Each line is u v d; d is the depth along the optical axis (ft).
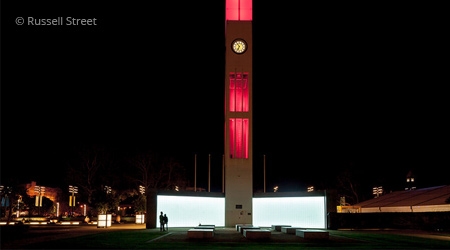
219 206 184.75
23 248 86.28
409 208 211.00
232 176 184.03
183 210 174.29
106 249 84.64
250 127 187.73
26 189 287.89
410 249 88.33
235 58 191.42
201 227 138.82
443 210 190.08
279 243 101.24
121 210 333.21
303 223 181.27
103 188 248.52
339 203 335.26
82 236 120.26
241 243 100.37
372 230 172.14
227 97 189.16
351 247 92.27
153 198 166.50
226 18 194.90
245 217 181.37
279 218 184.65
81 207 347.36
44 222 242.78
